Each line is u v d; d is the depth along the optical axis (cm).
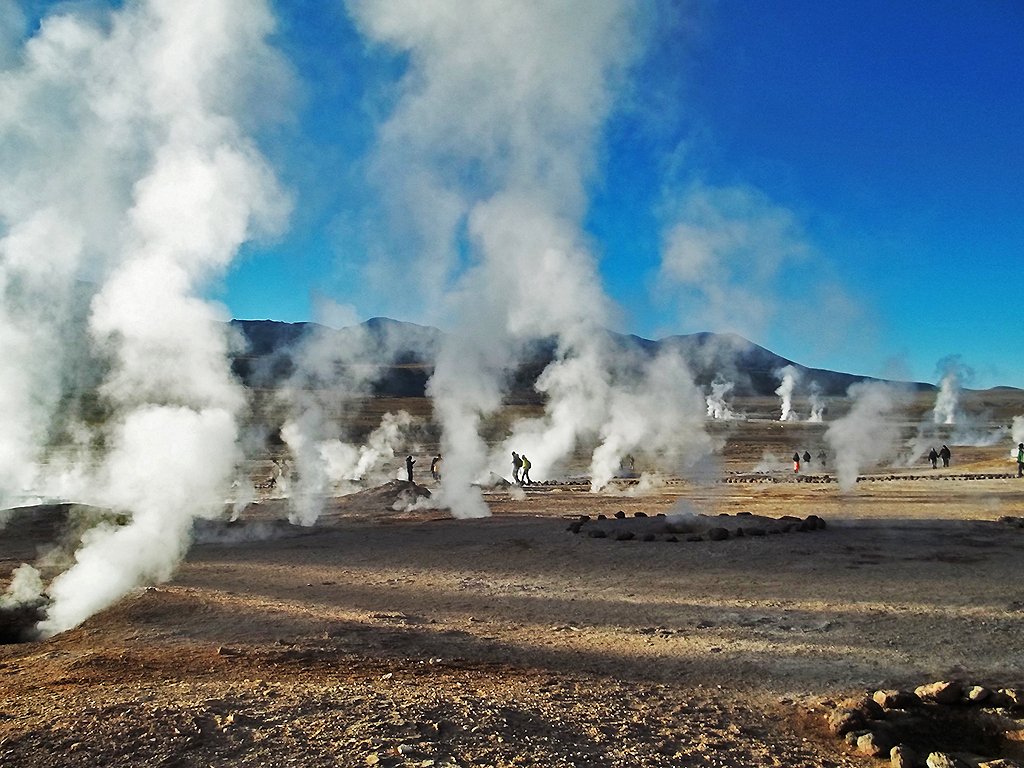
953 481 3538
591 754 588
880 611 1081
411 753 557
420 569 1541
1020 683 766
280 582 1412
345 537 2062
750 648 919
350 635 971
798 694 758
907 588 1224
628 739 625
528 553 1698
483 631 1020
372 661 861
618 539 1814
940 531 1848
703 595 1227
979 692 712
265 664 851
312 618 1075
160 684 771
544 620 1086
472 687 753
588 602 1202
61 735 585
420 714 635
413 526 2284
